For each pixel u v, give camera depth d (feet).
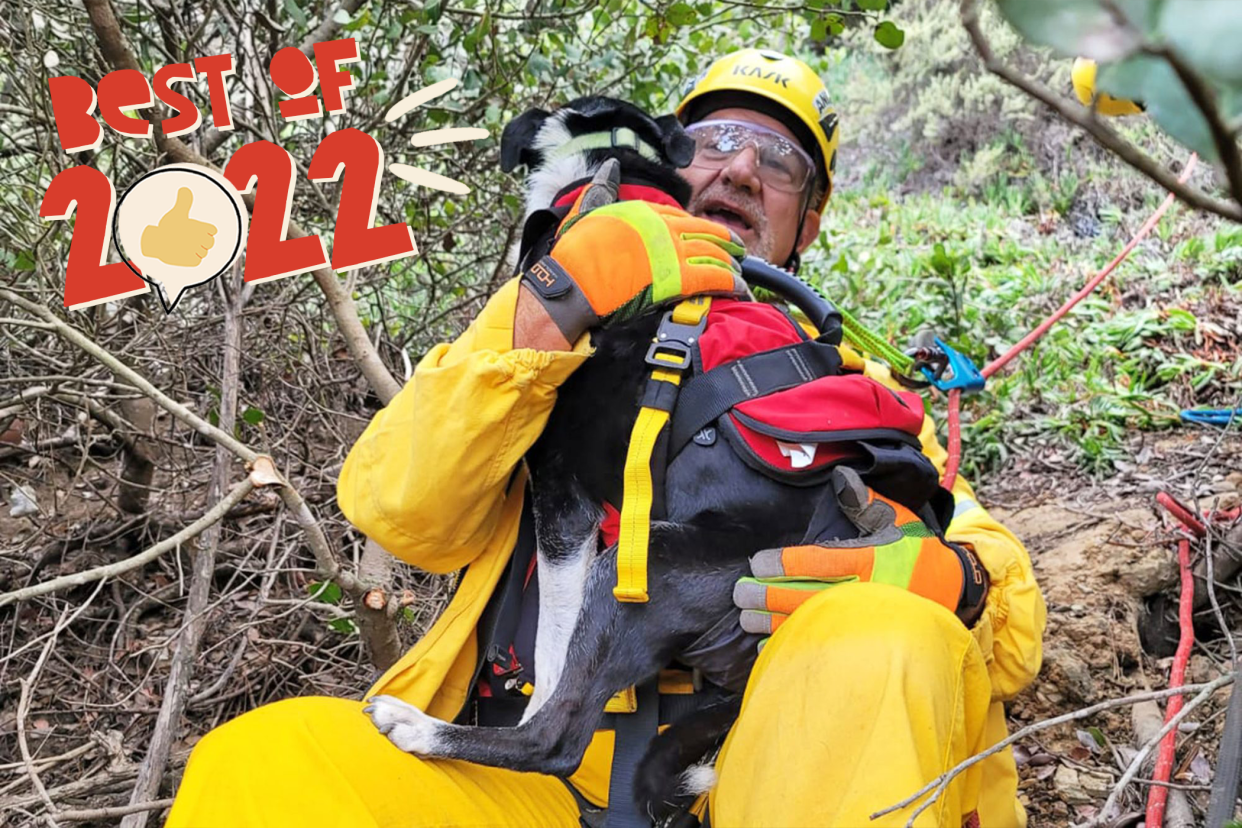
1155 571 10.19
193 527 6.80
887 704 4.53
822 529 5.65
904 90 24.23
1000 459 13.04
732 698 5.78
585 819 6.01
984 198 21.66
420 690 5.74
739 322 6.02
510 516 6.14
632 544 5.46
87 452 10.42
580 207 6.30
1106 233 18.53
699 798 5.77
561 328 5.70
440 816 5.14
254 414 9.25
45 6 9.46
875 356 8.69
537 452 6.09
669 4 10.71
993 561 6.70
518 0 12.60
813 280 16.24
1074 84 3.64
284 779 4.93
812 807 4.49
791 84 8.77
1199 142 1.44
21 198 10.06
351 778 5.03
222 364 11.39
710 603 5.57
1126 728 9.00
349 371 12.35
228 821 4.83
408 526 5.64
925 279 16.44
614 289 5.77
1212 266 15.85
